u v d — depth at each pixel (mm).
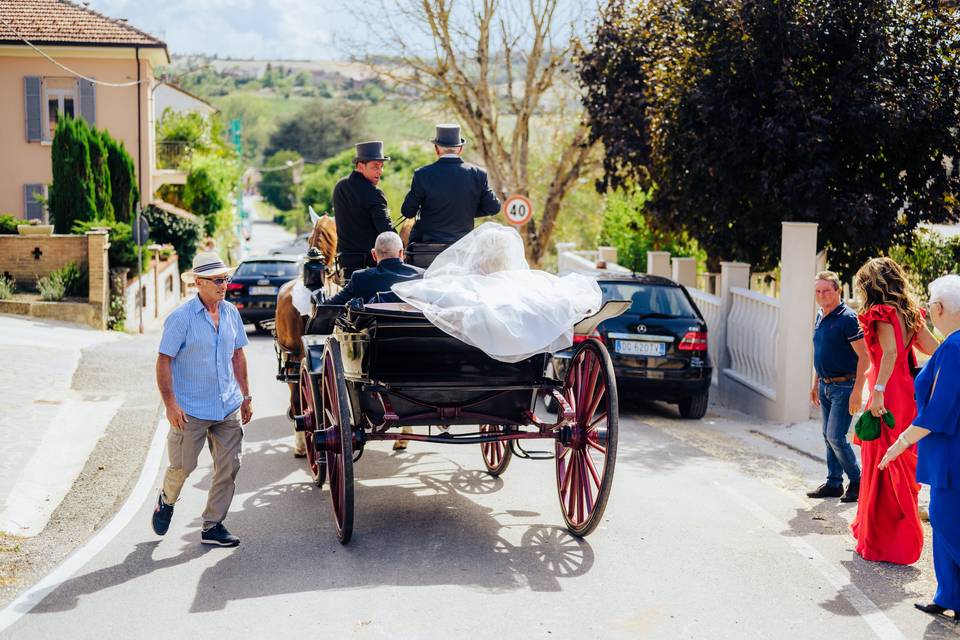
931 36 13047
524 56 27469
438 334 6395
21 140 32031
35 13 32562
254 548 6395
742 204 14305
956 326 5324
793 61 13172
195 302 6410
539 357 6625
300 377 8055
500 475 8438
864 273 6539
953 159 13531
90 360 15250
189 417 6344
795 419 11352
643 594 5527
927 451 5316
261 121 138250
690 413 11773
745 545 6457
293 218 107062
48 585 5688
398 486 8062
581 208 37438
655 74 14773
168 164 40062
